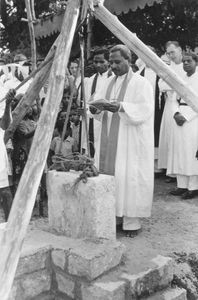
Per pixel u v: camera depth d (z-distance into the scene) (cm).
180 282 361
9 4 1380
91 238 343
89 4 312
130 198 425
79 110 479
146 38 1004
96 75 602
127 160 427
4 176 434
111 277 320
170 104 645
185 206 549
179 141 580
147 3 576
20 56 635
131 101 425
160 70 296
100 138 449
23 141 512
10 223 224
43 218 449
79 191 345
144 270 330
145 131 424
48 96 266
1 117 432
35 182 237
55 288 340
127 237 440
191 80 591
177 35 1010
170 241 430
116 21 315
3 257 216
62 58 278
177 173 587
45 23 725
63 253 327
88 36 730
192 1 859
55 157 377
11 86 556
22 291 323
